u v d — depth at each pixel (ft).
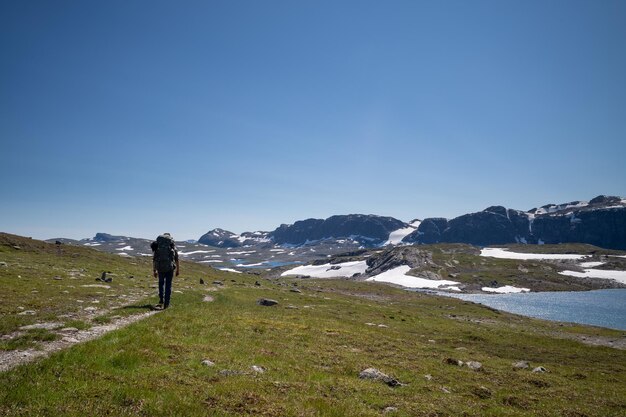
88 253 272.92
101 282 143.54
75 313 77.82
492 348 134.82
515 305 490.49
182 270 293.64
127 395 37.37
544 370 94.94
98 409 33.65
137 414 34.24
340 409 43.60
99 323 70.69
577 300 549.13
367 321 162.40
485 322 250.37
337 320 141.38
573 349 152.66
